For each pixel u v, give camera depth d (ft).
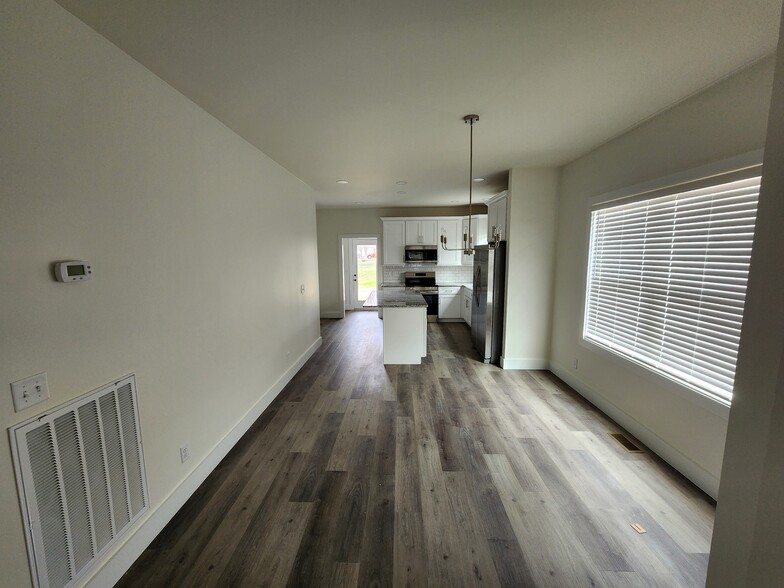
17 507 3.90
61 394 4.37
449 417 10.39
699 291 7.16
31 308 4.02
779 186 2.69
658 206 8.27
